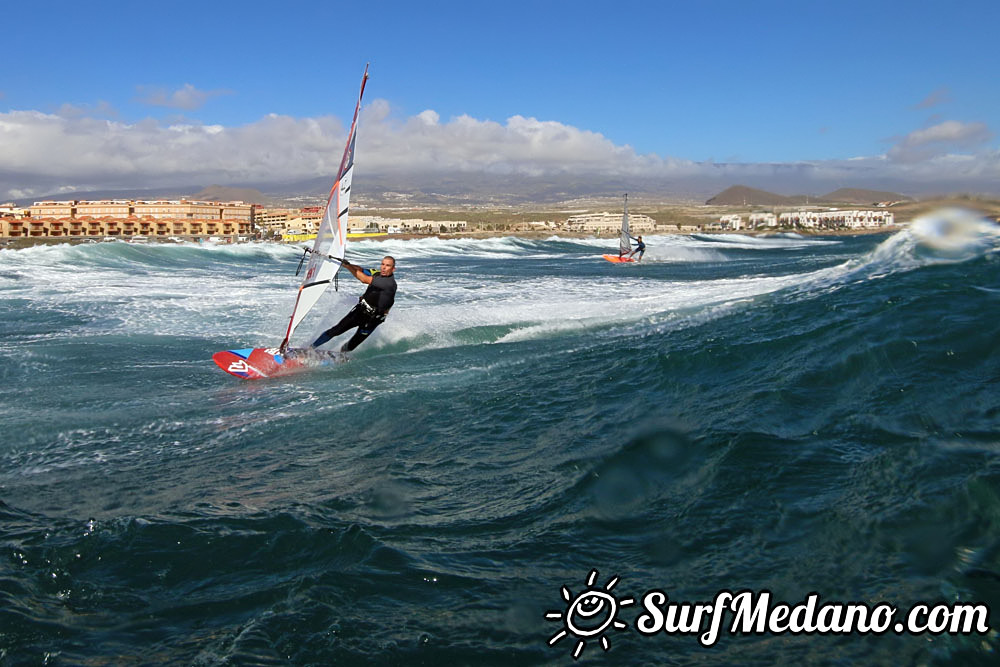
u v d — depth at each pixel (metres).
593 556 4.54
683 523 4.88
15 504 5.54
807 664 3.40
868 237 79.19
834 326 10.55
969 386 7.22
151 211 142.38
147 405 8.45
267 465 6.43
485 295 20.27
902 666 3.32
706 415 7.20
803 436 6.32
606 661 3.50
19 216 126.31
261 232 143.25
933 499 4.77
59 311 16.17
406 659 3.54
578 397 8.39
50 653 3.58
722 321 12.84
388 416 7.93
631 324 13.71
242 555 4.62
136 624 3.87
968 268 14.44
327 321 14.70
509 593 4.13
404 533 4.92
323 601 4.05
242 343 12.52
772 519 4.81
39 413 8.07
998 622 3.52
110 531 4.92
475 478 5.99
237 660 3.50
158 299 18.44
